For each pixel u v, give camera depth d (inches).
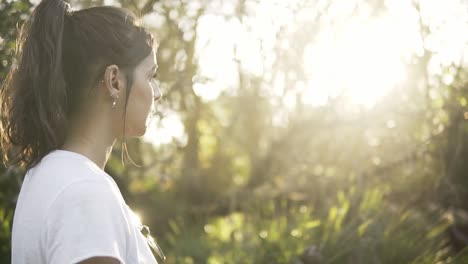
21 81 39.6
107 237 33.2
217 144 293.4
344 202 189.2
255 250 180.5
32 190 36.4
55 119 38.2
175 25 176.6
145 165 230.5
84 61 38.5
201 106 235.8
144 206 248.5
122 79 38.8
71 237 32.8
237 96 266.8
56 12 39.1
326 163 252.4
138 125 39.8
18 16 93.8
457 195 206.2
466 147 208.4
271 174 271.0
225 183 283.4
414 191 217.8
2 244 124.2
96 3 124.6
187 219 254.5
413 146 221.3
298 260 166.9
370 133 237.8
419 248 168.6
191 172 272.1
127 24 39.6
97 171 36.4
